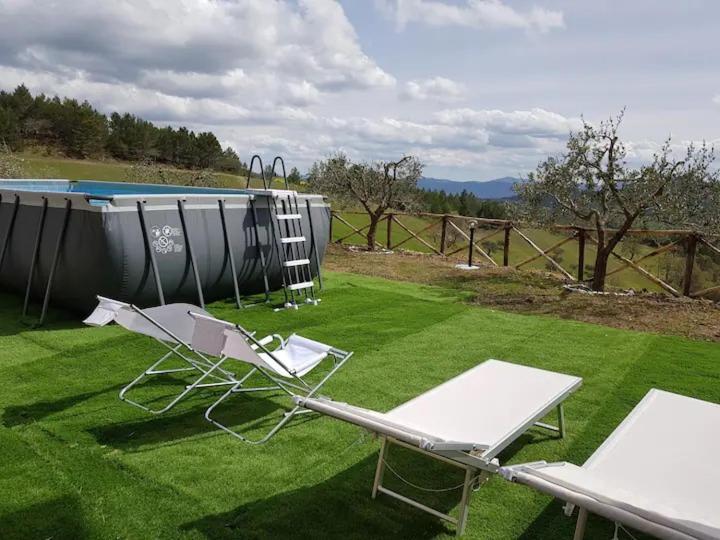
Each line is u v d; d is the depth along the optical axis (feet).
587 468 8.34
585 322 23.39
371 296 27.22
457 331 21.25
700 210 27.73
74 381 14.76
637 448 9.18
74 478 9.95
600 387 15.65
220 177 65.51
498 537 8.79
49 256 20.67
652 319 24.08
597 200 29.96
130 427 12.16
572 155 29.48
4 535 8.27
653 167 27.43
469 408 10.41
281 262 24.97
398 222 46.57
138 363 16.20
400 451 11.50
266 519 8.98
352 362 17.21
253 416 13.00
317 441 11.83
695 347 19.89
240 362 16.63
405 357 17.85
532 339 20.45
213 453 11.14
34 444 11.20
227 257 23.54
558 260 35.88
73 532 8.40
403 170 45.19
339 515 9.20
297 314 23.18
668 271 32.35
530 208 32.76
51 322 20.39
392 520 9.12
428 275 34.45
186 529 8.62
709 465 8.66
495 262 39.24
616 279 33.86
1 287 24.85
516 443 12.14
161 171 56.95
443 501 9.79
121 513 8.96
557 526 9.14
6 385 14.37
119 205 19.34
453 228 42.96
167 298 21.61
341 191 46.73
